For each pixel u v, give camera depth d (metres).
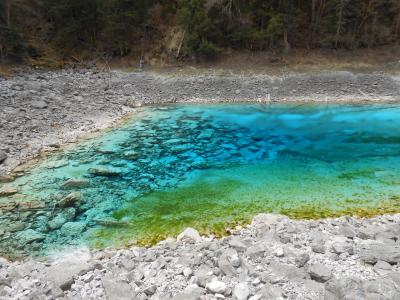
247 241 8.96
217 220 10.95
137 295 6.77
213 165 15.65
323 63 35.91
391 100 28.44
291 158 16.41
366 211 11.30
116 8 39.00
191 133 20.58
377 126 21.66
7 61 34.44
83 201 12.23
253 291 6.77
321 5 39.25
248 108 27.17
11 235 10.23
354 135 19.94
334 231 9.59
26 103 22.36
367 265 7.64
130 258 8.52
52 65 36.97
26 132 18.42
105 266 8.12
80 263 8.09
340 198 12.24
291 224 9.91
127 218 11.20
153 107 27.45
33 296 6.70
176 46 38.81
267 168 15.20
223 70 35.59
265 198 12.37
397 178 13.84
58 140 18.33
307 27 40.25
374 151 17.14
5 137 17.22
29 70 34.16
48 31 41.56
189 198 12.50
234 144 18.59
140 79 33.34
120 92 30.03
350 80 31.75
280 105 28.05
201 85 32.25
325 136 19.86
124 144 18.36
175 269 7.73
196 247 8.86
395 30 39.66
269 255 8.07
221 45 39.09
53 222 10.91
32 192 12.80
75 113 22.75
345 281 6.40
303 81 32.03
